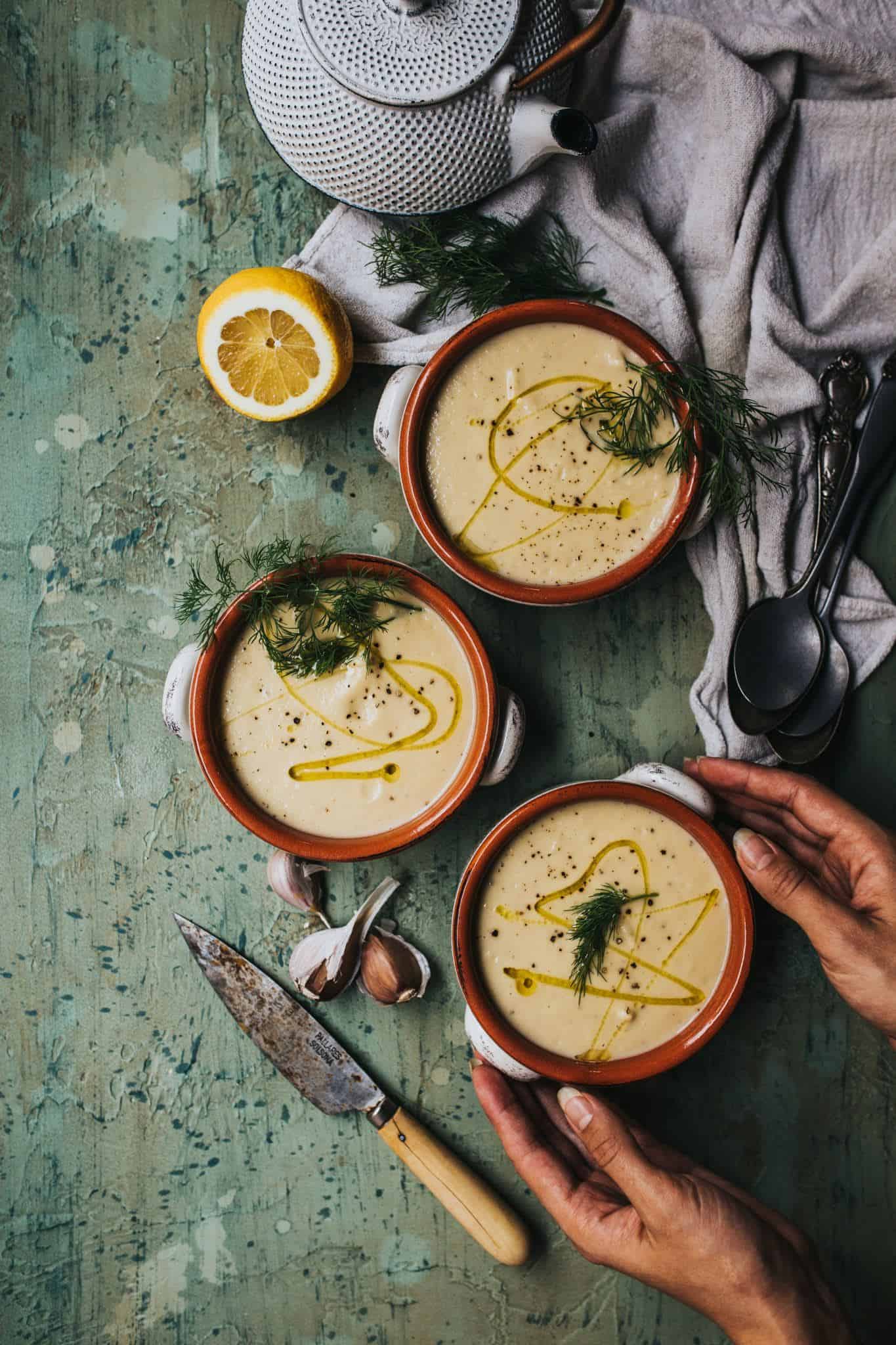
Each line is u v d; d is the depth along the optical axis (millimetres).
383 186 753
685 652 826
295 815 763
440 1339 829
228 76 824
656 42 775
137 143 824
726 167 783
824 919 746
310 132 741
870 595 814
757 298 785
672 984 768
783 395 792
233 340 759
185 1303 833
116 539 826
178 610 825
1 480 826
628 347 757
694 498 752
